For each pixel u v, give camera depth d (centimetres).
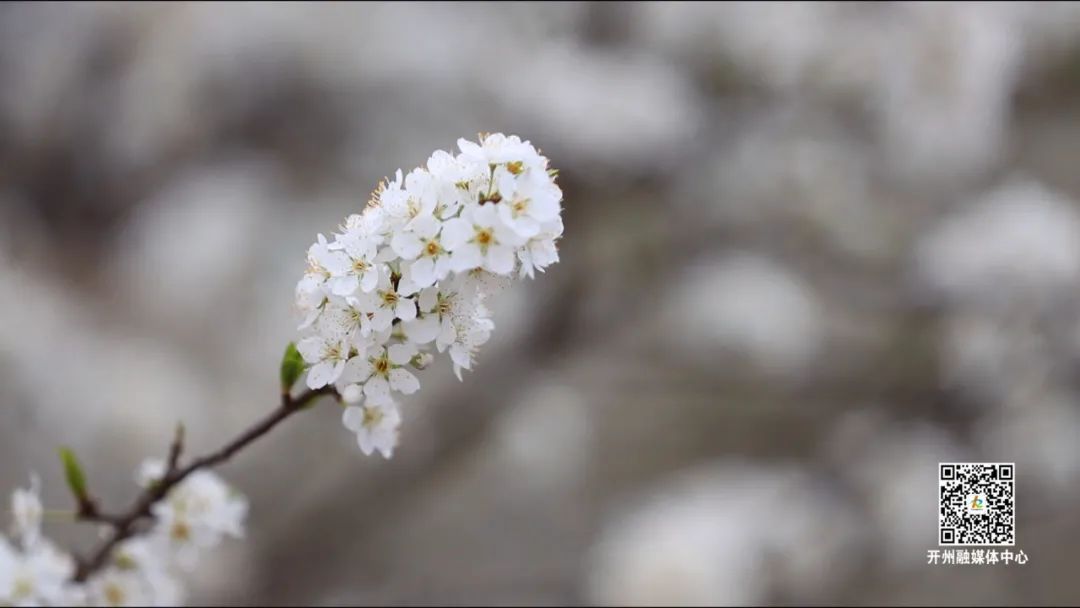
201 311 285
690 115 269
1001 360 260
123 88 294
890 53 262
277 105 281
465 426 274
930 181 278
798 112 273
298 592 263
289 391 108
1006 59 268
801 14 265
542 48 272
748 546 224
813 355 280
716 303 275
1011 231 260
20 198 312
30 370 275
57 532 270
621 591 209
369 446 107
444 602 279
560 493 321
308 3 269
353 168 286
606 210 277
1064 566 281
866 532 247
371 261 101
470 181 101
